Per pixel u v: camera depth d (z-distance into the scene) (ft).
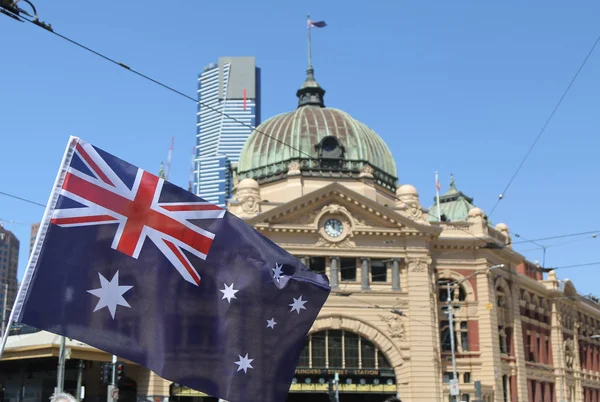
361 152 237.45
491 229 234.79
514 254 241.76
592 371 324.39
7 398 203.92
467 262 224.33
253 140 247.70
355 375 201.16
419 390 201.87
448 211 278.87
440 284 222.07
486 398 212.64
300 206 207.21
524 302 260.21
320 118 243.60
